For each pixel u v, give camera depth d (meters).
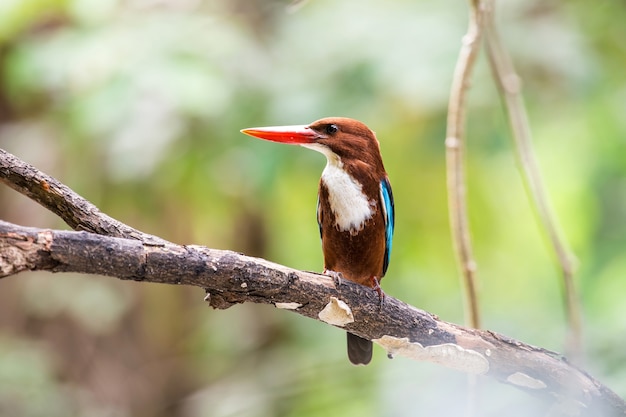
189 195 12.30
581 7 12.48
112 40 11.12
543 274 15.27
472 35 7.55
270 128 7.91
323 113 10.96
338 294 6.05
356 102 10.98
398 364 11.14
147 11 11.77
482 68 11.19
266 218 14.19
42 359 12.47
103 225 5.41
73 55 11.10
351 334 7.73
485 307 14.06
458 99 7.60
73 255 4.88
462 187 7.59
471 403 7.45
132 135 11.03
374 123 11.16
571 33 11.67
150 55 10.91
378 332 6.39
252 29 12.19
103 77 10.91
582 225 14.19
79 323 13.34
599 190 13.73
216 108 10.84
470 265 7.55
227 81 11.18
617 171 13.46
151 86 10.65
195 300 14.61
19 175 5.30
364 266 7.89
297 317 13.78
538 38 11.42
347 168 7.76
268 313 14.20
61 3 11.49
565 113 12.50
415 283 14.08
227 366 14.30
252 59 11.64
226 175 12.07
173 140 11.12
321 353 12.93
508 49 11.29
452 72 10.76
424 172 12.11
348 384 11.88
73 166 12.09
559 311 12.53
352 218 7.70
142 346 13.95
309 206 13.56
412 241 13.01
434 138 11.27
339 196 7.71
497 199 13.46
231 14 12.06
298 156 11.03
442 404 9.75
